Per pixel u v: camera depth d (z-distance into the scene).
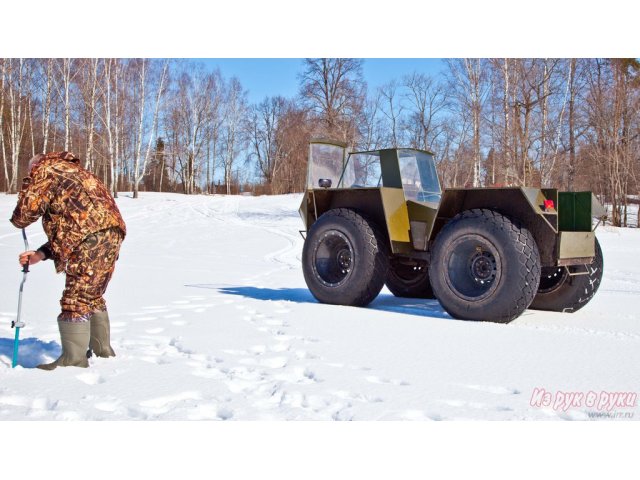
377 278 5.80
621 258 13.04
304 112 40.88
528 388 3.08
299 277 9.16
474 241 5.04
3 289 6.94
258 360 3.67
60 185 3.44
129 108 42.31
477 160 25.78
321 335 4.40
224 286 7.78
